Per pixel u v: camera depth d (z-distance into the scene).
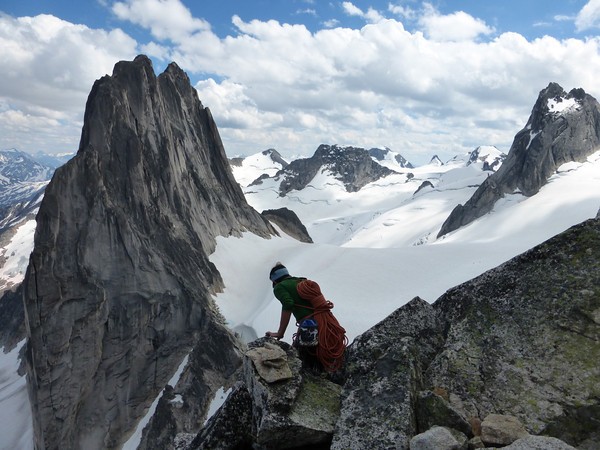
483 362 7.40
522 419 6.45
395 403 6.82
